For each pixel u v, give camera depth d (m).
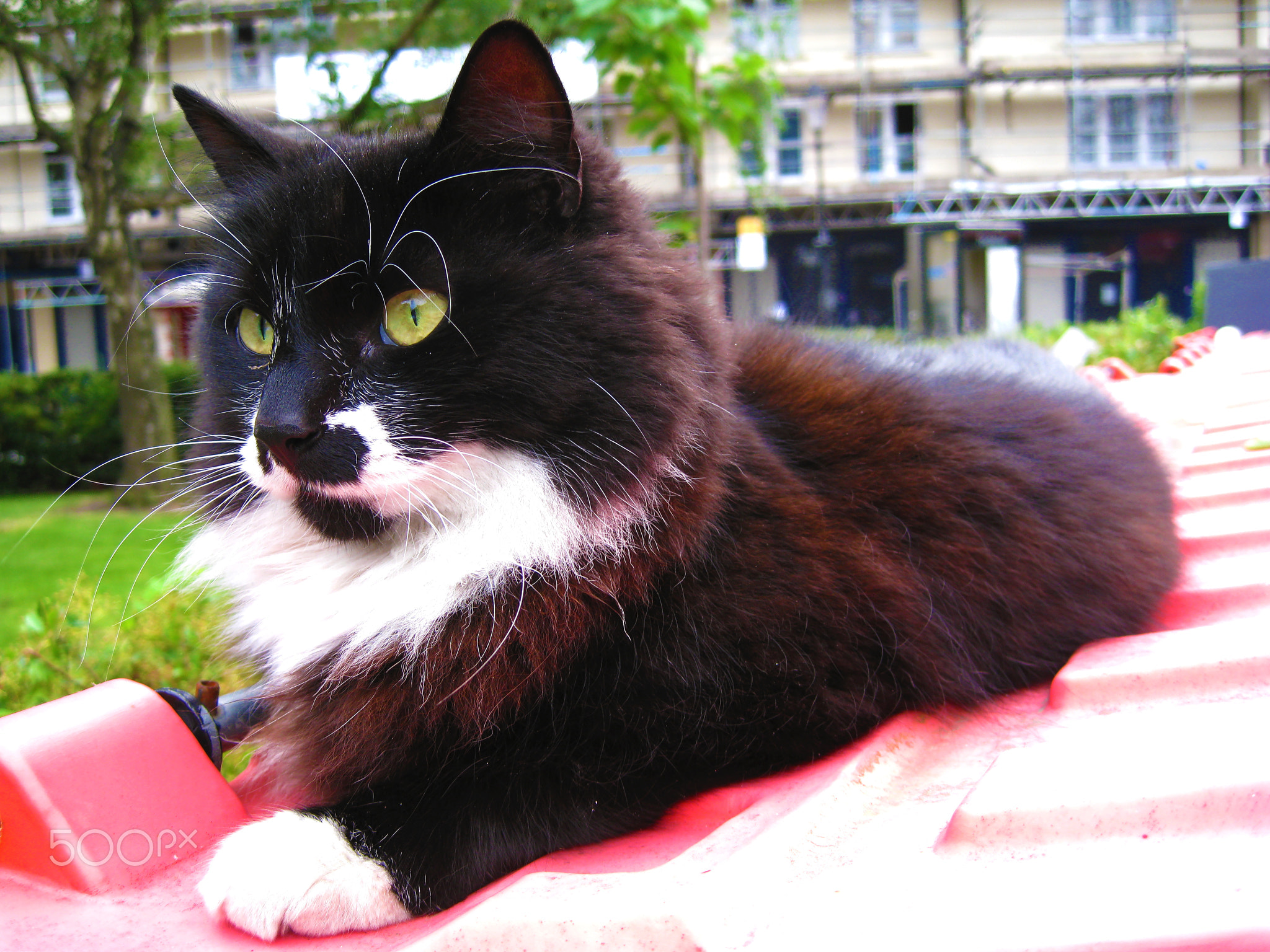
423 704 1.24
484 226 1.31
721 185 18.09
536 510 1.28
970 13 20.36
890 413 1.68
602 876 0.93
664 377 1.32
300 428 1.28
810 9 19.95
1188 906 0.75
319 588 1.46
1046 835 0.90
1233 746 0.98
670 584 1.27
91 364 21.16
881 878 0.89
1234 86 21.27
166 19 6.39
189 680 2.46
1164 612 1.76
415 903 1.05
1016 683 1.54
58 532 7.17
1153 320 8.16
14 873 1.12
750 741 1.25
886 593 1.37
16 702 2.40
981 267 19.91
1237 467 2.63
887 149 20.45
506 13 4.22
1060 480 1.72
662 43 4.30
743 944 0.81
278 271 1.37
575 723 1.21
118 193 7.24
